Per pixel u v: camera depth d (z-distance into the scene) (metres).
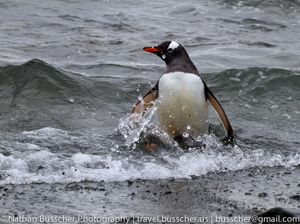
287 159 9.80
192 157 9.74
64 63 17.91
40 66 15.34
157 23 25.38
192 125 10.95
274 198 7.53
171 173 8.82
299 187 8.09
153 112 11.23
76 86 14.68
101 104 13.90
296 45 21.58
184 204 7.29
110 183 8.27
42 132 11.20
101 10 28.00
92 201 7.42
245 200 7.45
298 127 12.29
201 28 24.75
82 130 11.75
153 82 15.88
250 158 9.80
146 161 9.49
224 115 10.94
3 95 13.90
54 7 28.05
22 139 10.60
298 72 15.84
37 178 8.40
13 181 8.23
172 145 10.54
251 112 13.48
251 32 24.33
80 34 22.45
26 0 29.23
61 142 10.50
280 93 14.77
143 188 8.02
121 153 9.98
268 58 19.20
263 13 28.97
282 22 26.72
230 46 21.20
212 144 10.78
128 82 15.66
